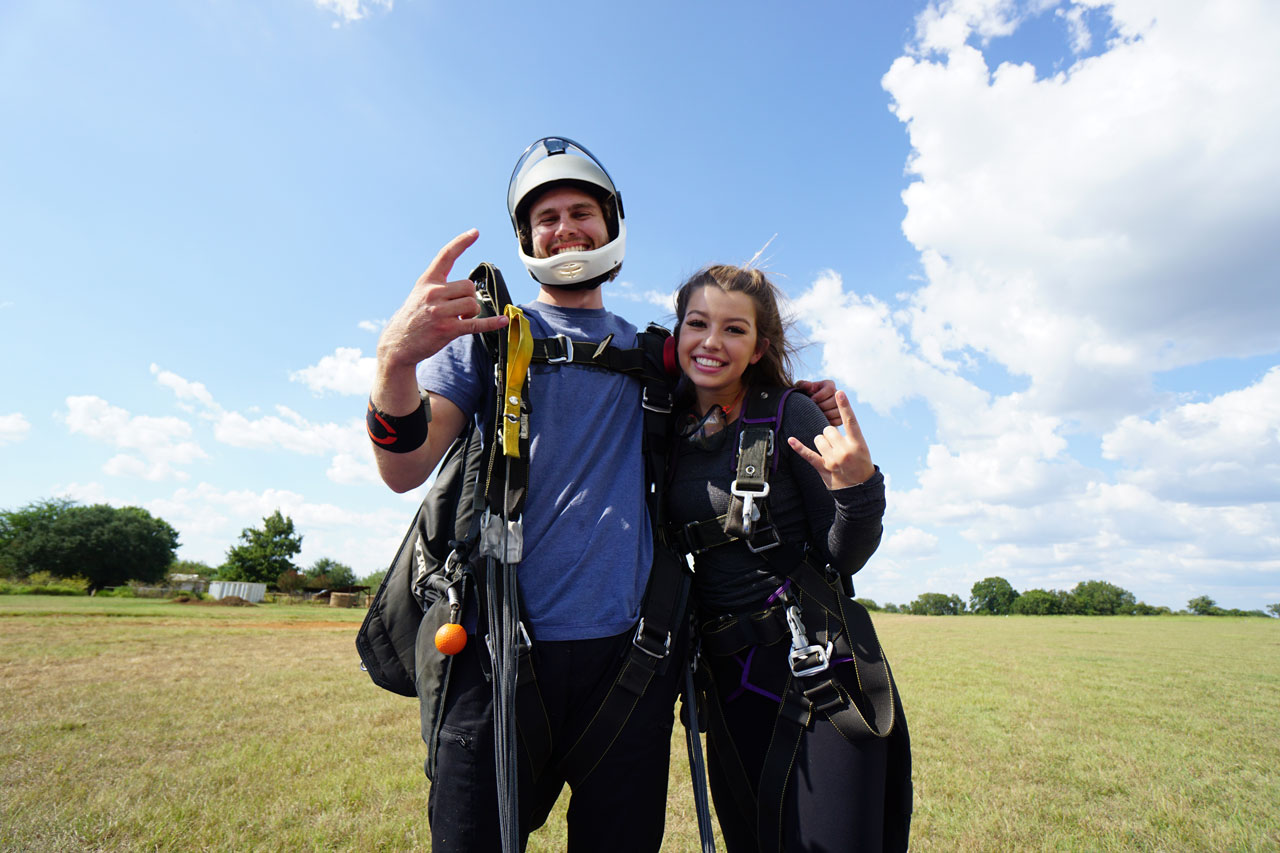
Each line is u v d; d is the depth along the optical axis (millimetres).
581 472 1430
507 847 1089
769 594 1563
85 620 17234
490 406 1418
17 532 58000
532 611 1327
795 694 1474
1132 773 4195
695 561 1666
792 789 1420
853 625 1481
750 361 1738
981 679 8742
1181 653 13750
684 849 2904
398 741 4664
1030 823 3262
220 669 8430
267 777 3775
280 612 28125
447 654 1228
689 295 1705
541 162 1653
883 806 1393
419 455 1270
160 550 62188
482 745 1204
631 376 1597
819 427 1564
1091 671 9906
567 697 1331
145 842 2799
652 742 1359
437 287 1101
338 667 8805
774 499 1577
